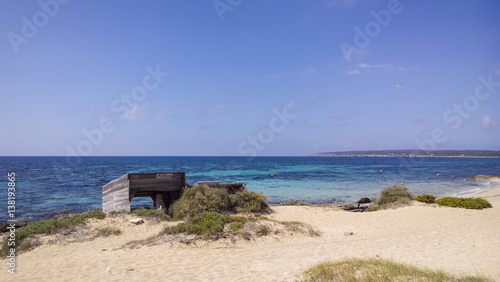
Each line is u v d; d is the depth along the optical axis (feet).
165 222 53.72
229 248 39.22
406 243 41.01
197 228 43.62
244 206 64.64
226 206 62.08
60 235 44.32
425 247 38.14
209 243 40.37
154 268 31.86
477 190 120.98
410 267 26.89
